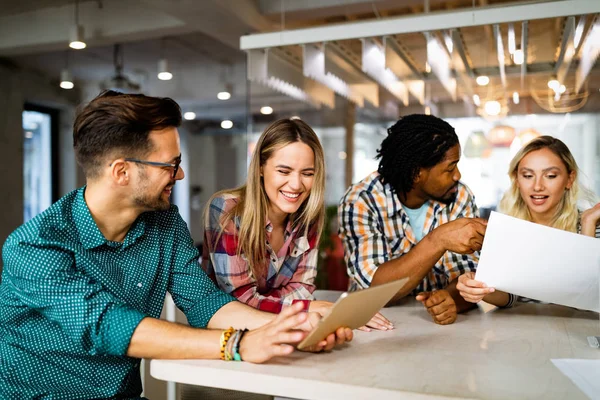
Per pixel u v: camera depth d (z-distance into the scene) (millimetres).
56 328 1120
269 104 3557
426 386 897
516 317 1484
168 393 2113
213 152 11586
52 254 1085
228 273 1455
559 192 1970
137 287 1226
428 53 2066
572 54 1944
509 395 855
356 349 1142
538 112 2443
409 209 1870
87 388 1154
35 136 6930
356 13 3980
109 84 6453
